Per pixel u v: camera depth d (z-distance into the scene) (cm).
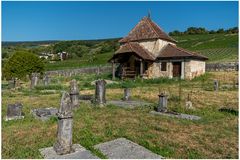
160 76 3803
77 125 1122
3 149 852
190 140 952
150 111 1467
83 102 1783
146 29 4088
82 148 852
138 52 3750
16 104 1326
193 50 7738
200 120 1270
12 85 3114
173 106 1634
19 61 4038
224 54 6600
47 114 1390
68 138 815
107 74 4591
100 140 941
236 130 1106
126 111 1448
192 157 805
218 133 1045
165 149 860
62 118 809
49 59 10412
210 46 8131
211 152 848
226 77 3638
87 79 4003
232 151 858
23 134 1020
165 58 3762
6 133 1034
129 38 4156
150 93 2275
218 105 1686
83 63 7381
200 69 3906
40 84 3297
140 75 3747
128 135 985
